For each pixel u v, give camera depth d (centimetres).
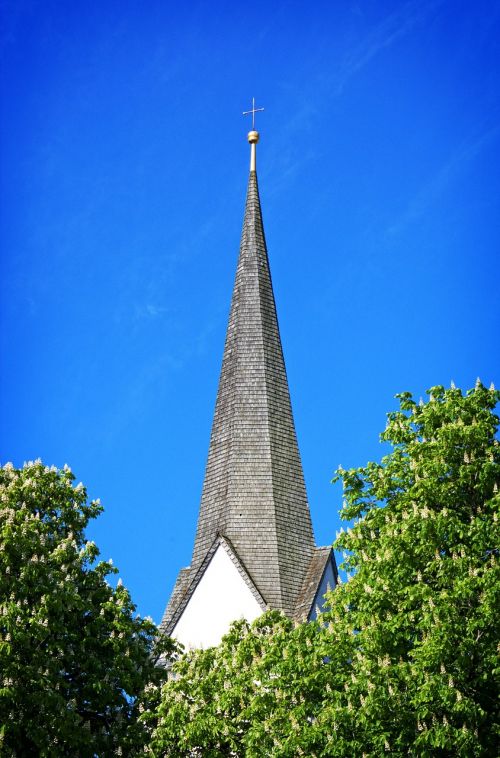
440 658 3978
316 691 4284
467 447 4528
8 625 4256
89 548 4881
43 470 5066
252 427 6669
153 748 4559
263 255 7188
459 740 3872
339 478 4772
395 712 4006
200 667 4828
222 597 6212
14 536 4503
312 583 6272
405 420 4778
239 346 6894
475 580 4106
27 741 4334
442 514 4291
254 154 7338
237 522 6394
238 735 4522
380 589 4291
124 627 4784
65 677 4659
